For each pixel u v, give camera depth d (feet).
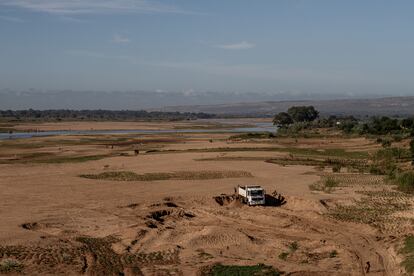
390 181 222.48
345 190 201.16
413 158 288.71
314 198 182.29
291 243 126.21
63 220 152.56
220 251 119.85
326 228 141.49
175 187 213.05
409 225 140.26
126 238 131.44
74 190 205.67
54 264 107.34
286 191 199.93
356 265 107.45
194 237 131.34
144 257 114.73
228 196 189.47
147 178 237.45
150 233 136.46
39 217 155.74
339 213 159.74
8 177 241.14
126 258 113.80
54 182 226.17
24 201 181.98
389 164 276.41
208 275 100.99
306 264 108.99
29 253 115.34
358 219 150.41
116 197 190.60
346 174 247.70
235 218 157.69
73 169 272.31
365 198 183.93
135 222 150.41
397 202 175.73
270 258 114.11
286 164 287.07
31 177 241.35
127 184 221.05
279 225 147.13
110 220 153.07
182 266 107.55
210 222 152.66
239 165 279.49
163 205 176.45
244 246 123.75
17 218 153.69
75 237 132.46
